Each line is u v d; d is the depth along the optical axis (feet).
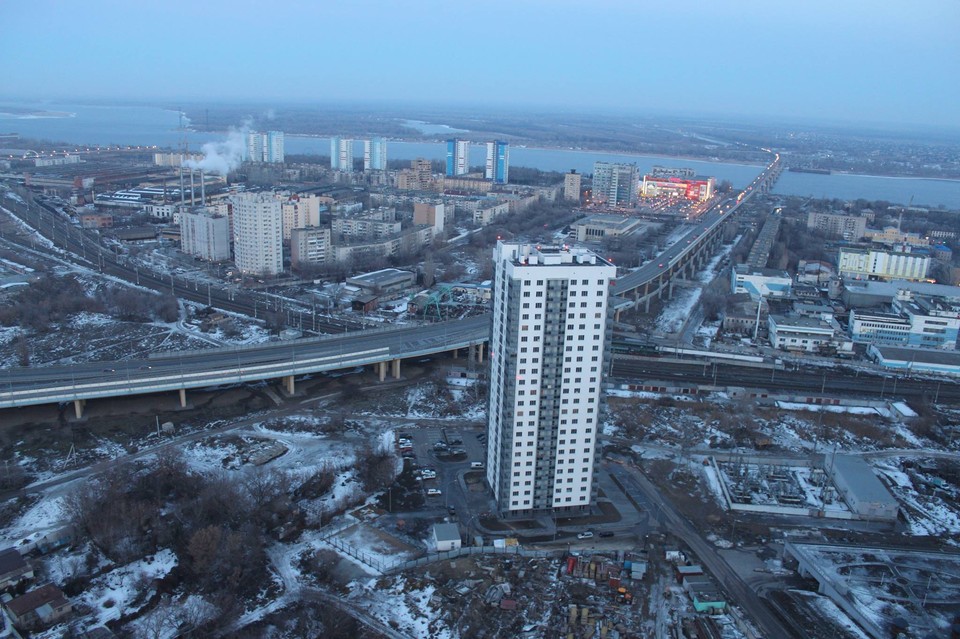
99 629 645.10
